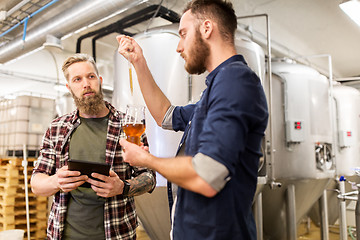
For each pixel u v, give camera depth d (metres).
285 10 3.39
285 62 3.71
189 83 2.39
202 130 0.83
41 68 4.57
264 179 2.68
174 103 2.37
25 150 3.32
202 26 0.92
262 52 2.86
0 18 3.30
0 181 3.72
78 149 1.39
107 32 3.86
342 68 5.40
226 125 0.74
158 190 2.33
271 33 4.01
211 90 0.84
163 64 2.42
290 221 3.33
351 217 5.16
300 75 3.42
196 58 0.94
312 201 3.66
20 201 3.71
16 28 3.88
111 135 1.41
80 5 2.72
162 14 3.20
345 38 4.14
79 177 1.15
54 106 3.95
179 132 2.33
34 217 3.79
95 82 1.45
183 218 0.87
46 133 1.47
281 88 3.41
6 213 3.48
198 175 0.72
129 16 3.44
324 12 3.42
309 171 3.26
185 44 0.96
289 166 3.28
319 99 3.46
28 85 4.75
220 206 0.81
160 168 0.78
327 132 3.49
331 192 4.79
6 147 3.72
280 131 3.34
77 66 1.43
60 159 1.39
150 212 2.53
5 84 4.54
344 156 4.59
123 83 2.60
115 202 1.33
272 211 3.62
